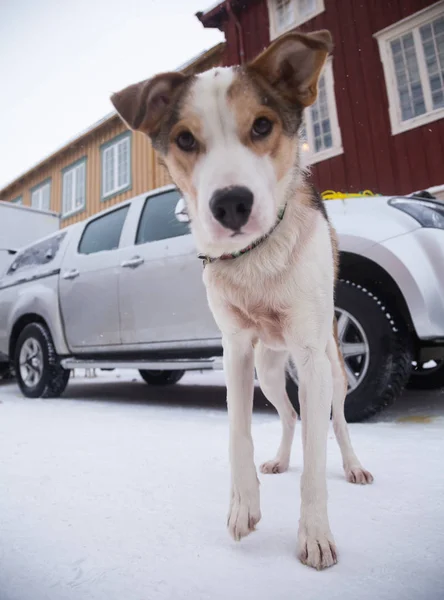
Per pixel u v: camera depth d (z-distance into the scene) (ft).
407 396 10.00
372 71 22.20
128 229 11.13
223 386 14.82
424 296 6.66
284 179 4.10
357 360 8.11
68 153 39.68
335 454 5.76
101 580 2.76
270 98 4.16
